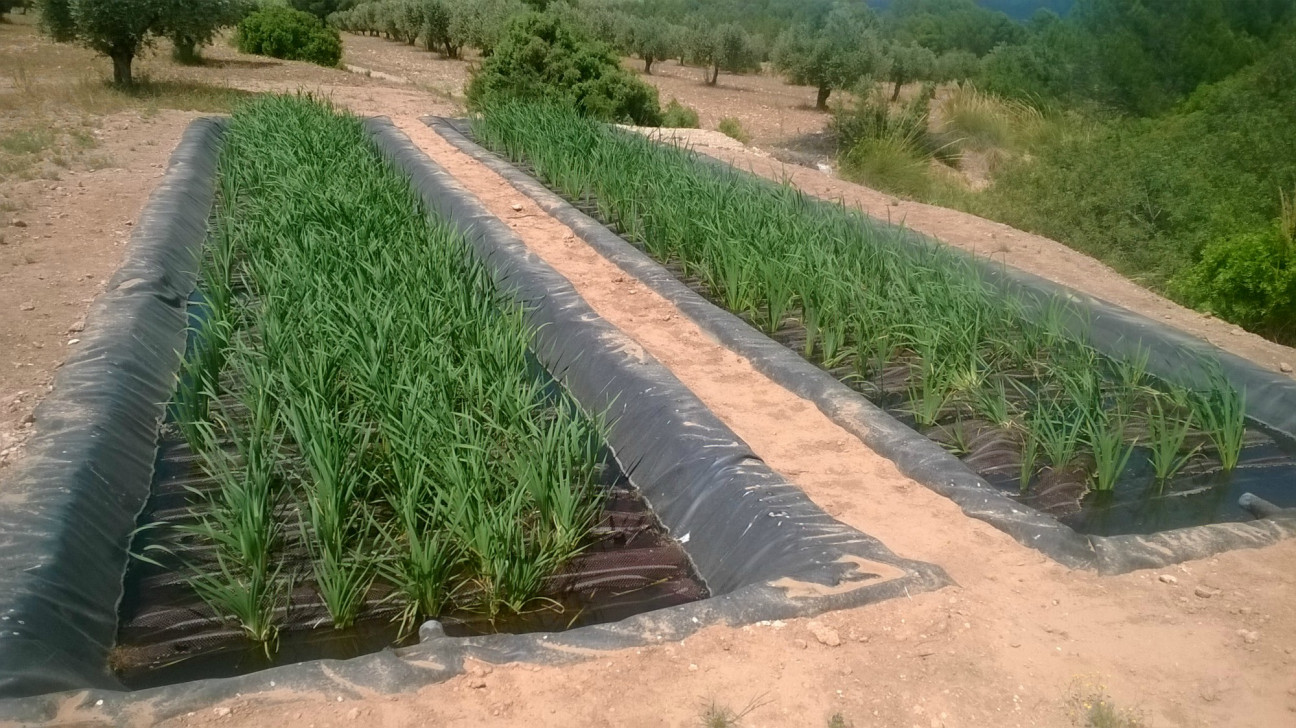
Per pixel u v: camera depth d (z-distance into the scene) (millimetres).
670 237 7602
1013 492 4637
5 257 6945
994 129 15227
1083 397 5105
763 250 6668
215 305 5727
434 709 2910
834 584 3484
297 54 22016
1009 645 3238
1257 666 3164
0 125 11477
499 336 5160
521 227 8430
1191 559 3799
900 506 4211
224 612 3688
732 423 4996
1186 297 7633
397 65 25328
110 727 2805
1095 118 14797
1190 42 15164
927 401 5184
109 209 8289
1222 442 5059
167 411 5203
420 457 3934
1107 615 3426
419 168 10383
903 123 14078
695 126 16328
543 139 10531
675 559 4156
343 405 4855
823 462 4617
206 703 2902
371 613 3678
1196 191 8867
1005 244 8562
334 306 5410
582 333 5902
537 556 3908
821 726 2859
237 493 3764
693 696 2973
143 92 14352
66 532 3781
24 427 4504
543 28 14539
